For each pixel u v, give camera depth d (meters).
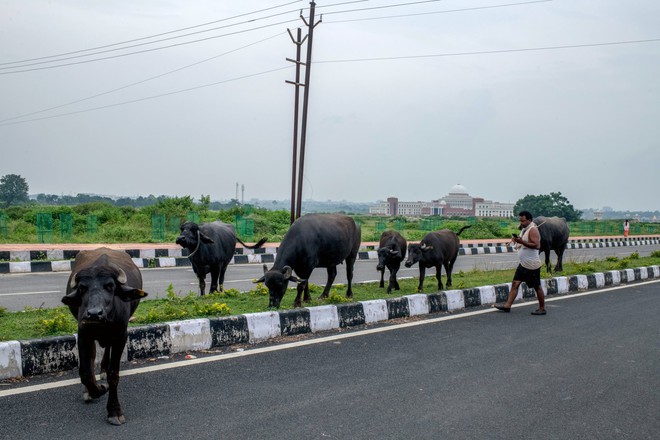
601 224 57.31
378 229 36.28
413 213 194.50
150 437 4.54
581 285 13.89
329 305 8.70
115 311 4.80
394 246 11.96
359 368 6.55
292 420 4.97
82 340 4.96
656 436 4.88
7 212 31.58
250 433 4.68
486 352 7.41
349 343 7.70
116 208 32.78
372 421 5.02
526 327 9.04
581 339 8.29
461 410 5.34
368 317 9.09
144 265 17.80
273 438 4.60
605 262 19.08
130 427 4.73
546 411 5.38
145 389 5.63
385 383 6.05
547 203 108.19
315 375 6.24
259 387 5.79
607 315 10.23
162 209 32.59
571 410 5.41
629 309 10.94
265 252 22.55
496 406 5.47
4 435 4.50
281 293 9.05
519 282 10.35
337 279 15.07
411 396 5.68
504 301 11.66
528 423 5.08
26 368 5.93
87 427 4.70
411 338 8.09
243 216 32.50
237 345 7.45
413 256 11.57
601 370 6.73
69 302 4.76
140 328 6.70
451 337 8.22
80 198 105.44
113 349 4.95
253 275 15.65
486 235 40.47
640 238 48.31
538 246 10.05
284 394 5.61
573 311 10.58
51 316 8.09
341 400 5.50
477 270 16.67
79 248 19.78
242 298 10.30
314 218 10.30
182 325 7.04
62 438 4.48
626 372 6.68
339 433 4.74
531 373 6.55
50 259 17.72
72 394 5.44
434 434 4.79
